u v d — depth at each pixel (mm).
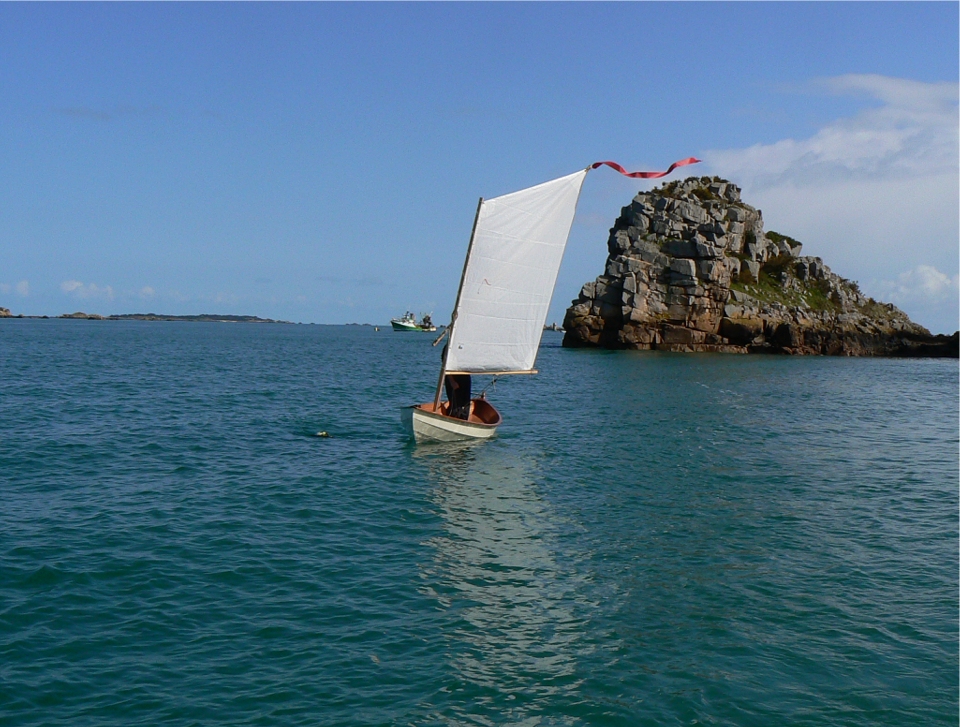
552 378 64125
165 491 21547
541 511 20734
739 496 22891
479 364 29812
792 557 17266
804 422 39594
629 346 113312
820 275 131000
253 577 15164
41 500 20188
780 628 13477
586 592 14977
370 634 12836
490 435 31797
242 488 22188
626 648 12602
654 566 16516
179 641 12359
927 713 10820
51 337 138875
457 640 12711
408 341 171125
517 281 29281
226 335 195750
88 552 16156
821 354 116812
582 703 10891
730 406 46094
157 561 15797
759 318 115438
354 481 23516
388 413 39156
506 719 10445
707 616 13922
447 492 22516
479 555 16953
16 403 38375
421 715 10469
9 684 10859
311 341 162500
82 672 11289
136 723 10047
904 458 29547
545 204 28625
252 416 36438
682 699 11055
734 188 131000
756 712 10758
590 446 30750
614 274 116500
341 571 15703
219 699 10688
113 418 34312
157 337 155625
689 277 112812
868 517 20719
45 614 13125
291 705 10594
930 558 17281
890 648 12750
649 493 23031
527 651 12422
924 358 117625
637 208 118188
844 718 10672
